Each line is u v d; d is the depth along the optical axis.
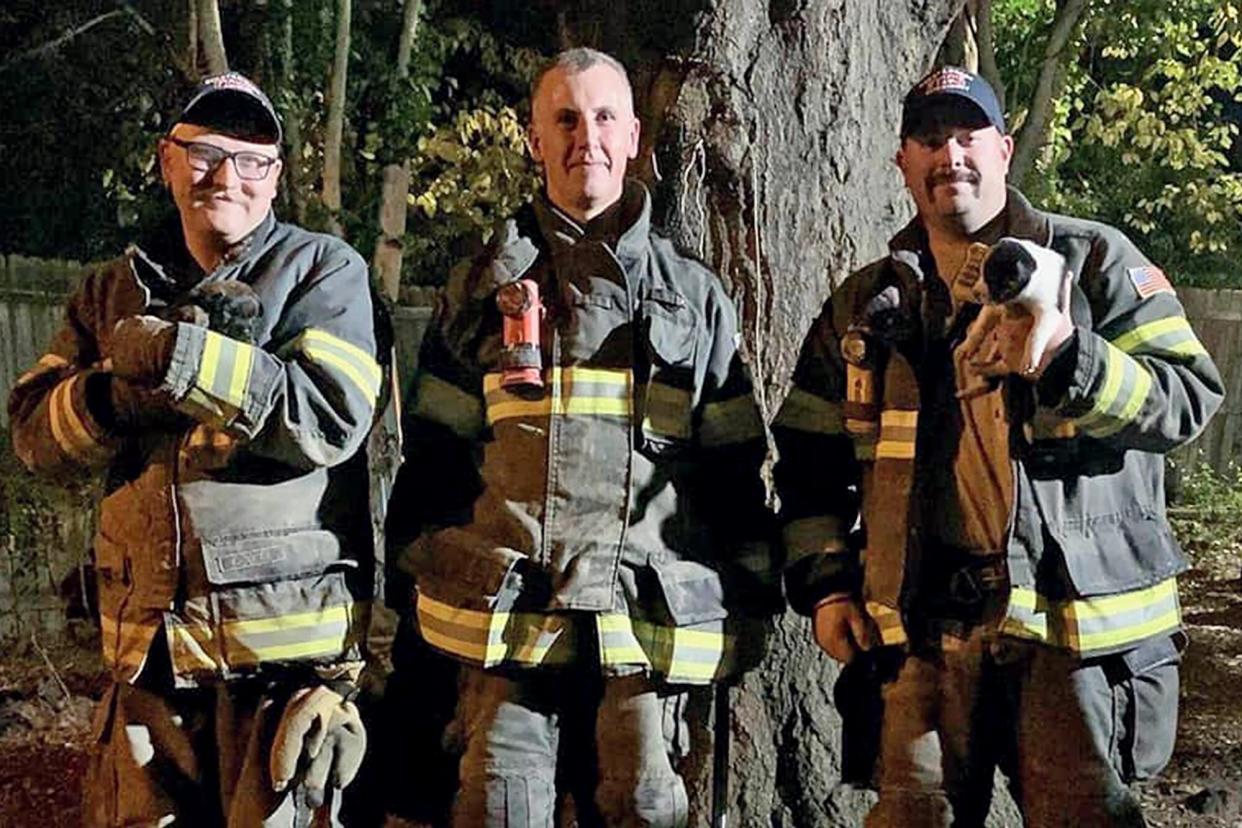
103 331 2.91
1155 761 2.84
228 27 8.70
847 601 2.96
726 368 2.93
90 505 7.51
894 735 2.88
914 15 4.09
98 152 10.97
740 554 2.96
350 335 2.83
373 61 8.50
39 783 5.42
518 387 2.80
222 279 2.83
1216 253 14.04
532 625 2.80
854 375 2.89
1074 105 10.11
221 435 2.75
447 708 3.02
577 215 2.89
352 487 2.96
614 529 2.79
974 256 2.69
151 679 2.87
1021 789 2.85
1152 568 2.79
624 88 2.88
